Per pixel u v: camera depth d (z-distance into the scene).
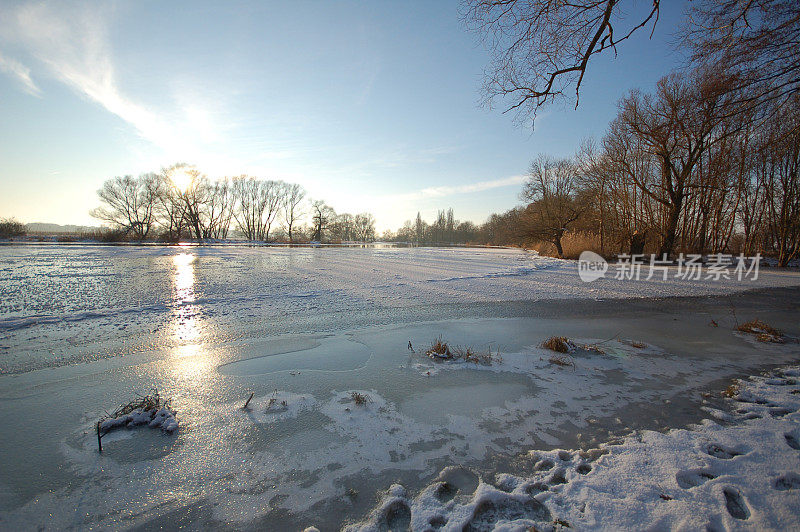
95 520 2.19
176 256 21.89
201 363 4.76
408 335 6.19
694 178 25.34
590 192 31.39
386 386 4.14
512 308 8.59
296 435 3.11
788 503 2.21
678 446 2.90
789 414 3.41
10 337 5.71
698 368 4.88
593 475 2.56
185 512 2.27
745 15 5.09
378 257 24.38
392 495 2.41
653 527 2.05
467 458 2.84
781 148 6.07
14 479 2.53
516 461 2.80
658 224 29.70
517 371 4.67
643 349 5.72
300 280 12.29
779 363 5.11
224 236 67.25
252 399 3.76
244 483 2.53
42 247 29.42
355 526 2.15
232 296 9.17
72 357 4.91
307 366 4.71
